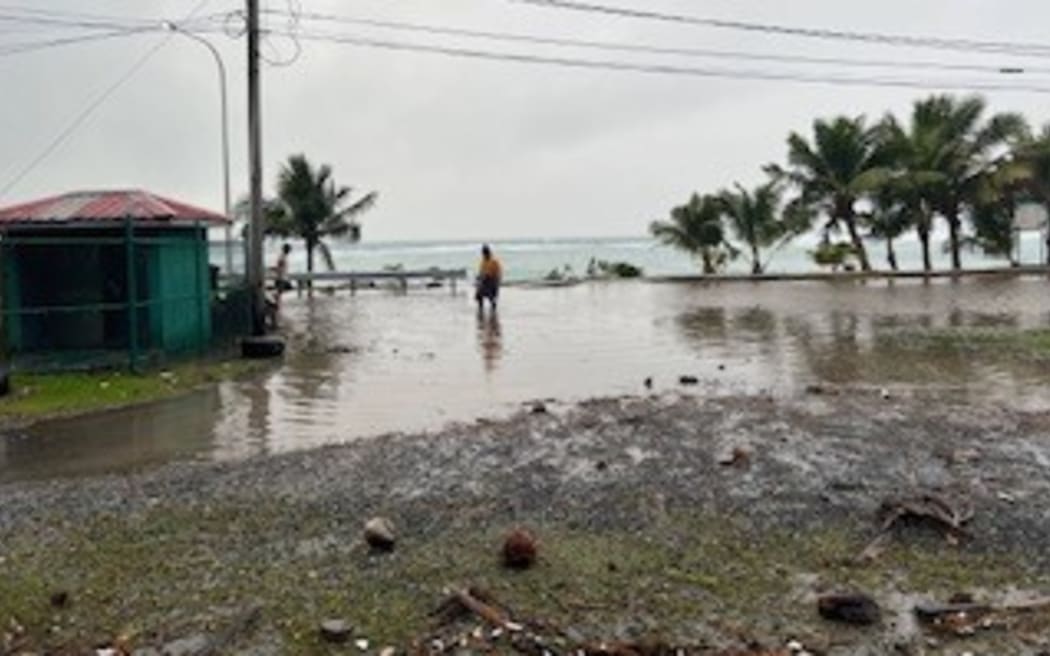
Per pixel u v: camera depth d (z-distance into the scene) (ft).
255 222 68.18
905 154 158.92
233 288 75.51
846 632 21.97
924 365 60.85
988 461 35.27
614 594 23.97
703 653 20.98
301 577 25.35
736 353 68.18
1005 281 139.23
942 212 162.71
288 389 54.80
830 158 162.61
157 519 30.17
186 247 68.08
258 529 29.07
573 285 151.84
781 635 21.83
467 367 63.05
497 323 91.97
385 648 21.52
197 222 67.97
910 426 41.37
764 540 27.53
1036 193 160.04
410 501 31.35
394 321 95.09
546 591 24.11
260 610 23.43
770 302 112.06
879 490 31.68
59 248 66.08
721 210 173.27
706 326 86.69
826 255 169.99
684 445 38.24
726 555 26.45
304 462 36.81
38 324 66.13
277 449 40.06
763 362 63.46
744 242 172.76
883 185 156.76
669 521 29.07
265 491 32.83
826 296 119.44
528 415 45.93
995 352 65.98
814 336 77.41
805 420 42.96
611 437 39.99
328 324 92.63
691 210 176.04
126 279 65.51
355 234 161.48
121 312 65.98
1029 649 21.02
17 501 32.71
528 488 32.50
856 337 76.13
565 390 53.72
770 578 24.95
